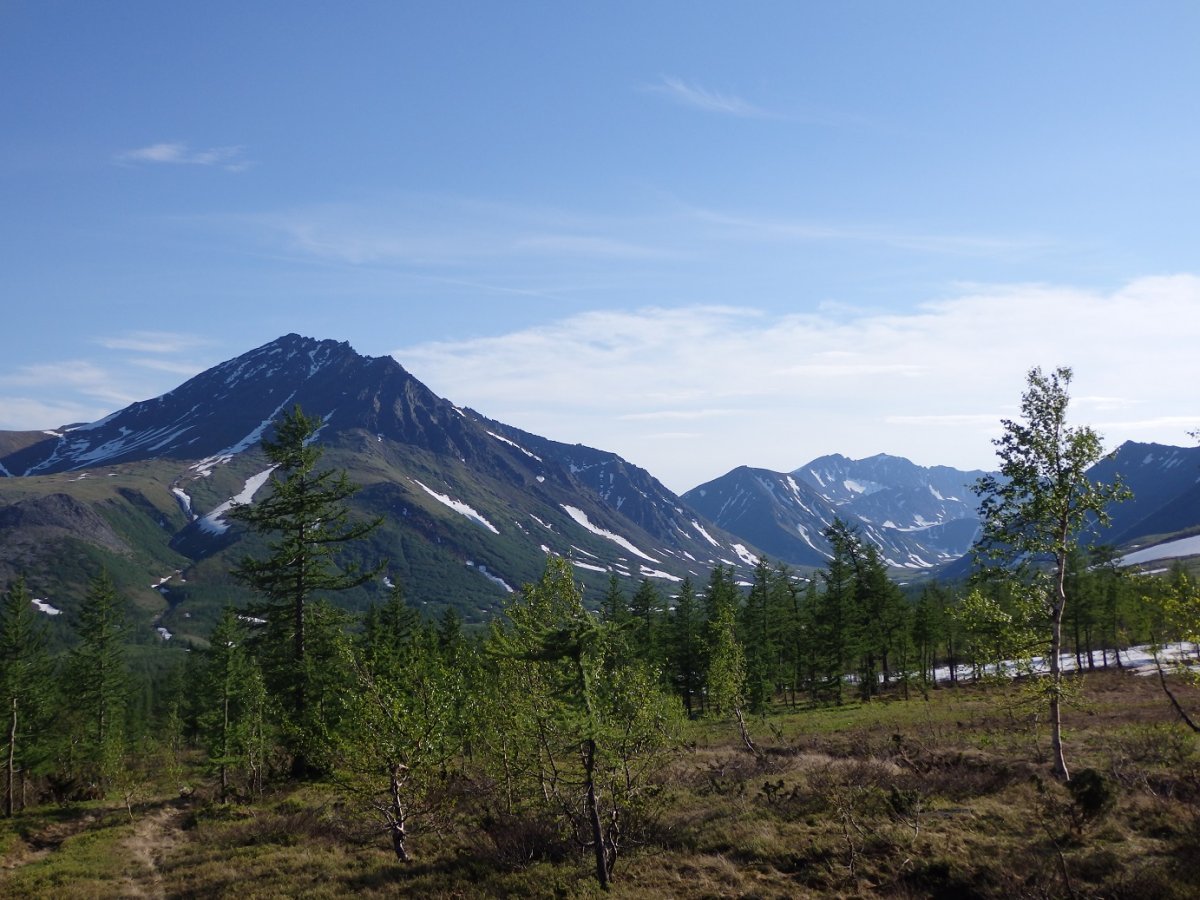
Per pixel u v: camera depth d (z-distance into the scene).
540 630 15.13
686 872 15.11
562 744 15.63
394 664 20.61
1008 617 19.03
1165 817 14.25
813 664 58.34
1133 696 40.22
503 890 15.06
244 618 34.09
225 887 17.38
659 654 55.47
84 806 35.00
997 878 12.70
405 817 18.45
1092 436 18.38
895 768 21.81
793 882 13.98
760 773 23.97
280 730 32.12
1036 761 21.28
